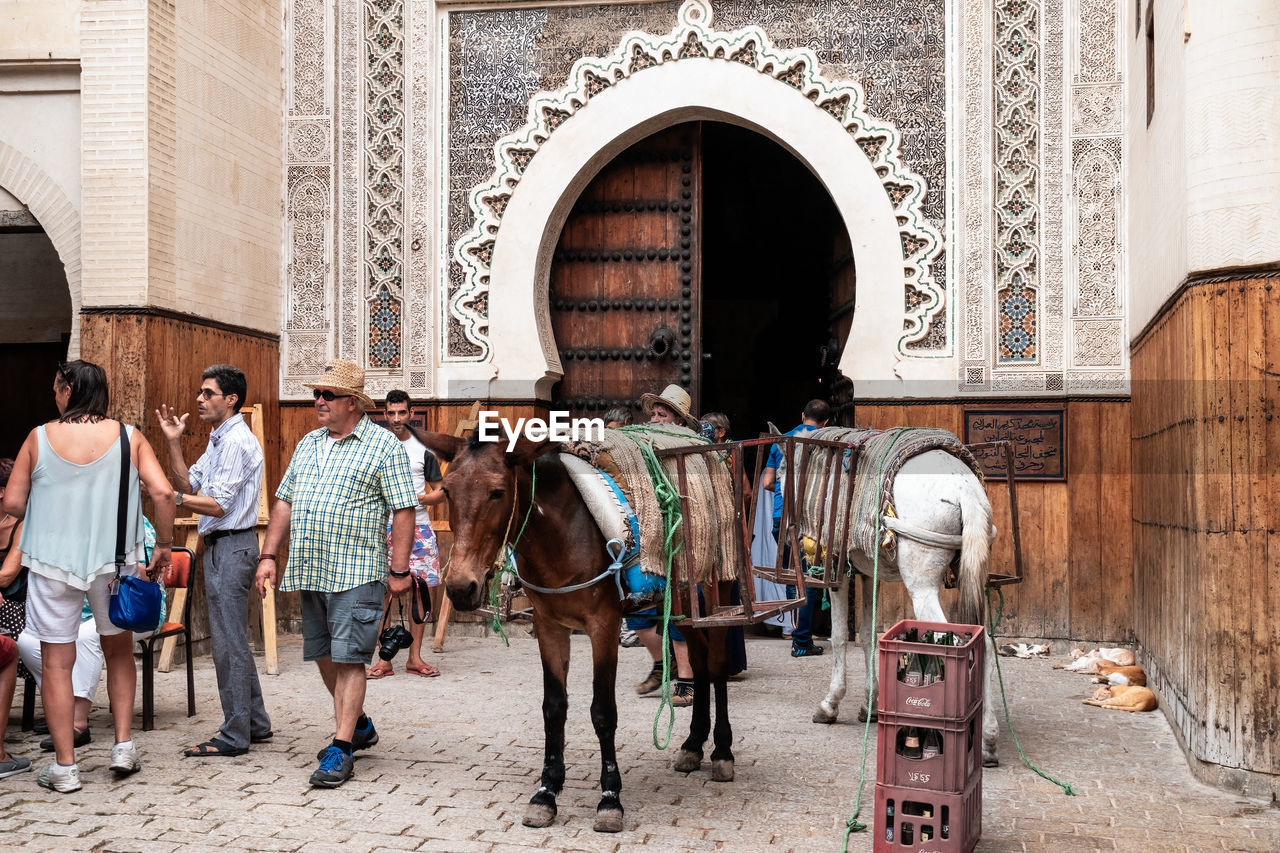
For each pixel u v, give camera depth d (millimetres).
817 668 6906
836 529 5094
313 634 4574
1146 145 6250
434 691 6129
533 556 3818
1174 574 5117
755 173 11945
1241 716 4277
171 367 6844
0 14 6801
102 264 6625
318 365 8242
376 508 4477
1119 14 7348
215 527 4797
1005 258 7547
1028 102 7531
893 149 7699
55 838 3707
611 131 8031
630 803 4160
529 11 8125
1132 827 3906
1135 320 6898
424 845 3682
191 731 5168
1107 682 6316
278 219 8250
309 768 4570
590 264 8422
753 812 4066
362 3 8234
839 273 8562
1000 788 4391
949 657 3486
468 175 8188
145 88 6629
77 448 4254
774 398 13359
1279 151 4188
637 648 7730
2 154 6969
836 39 7801
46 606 4195
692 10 7930
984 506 4633
